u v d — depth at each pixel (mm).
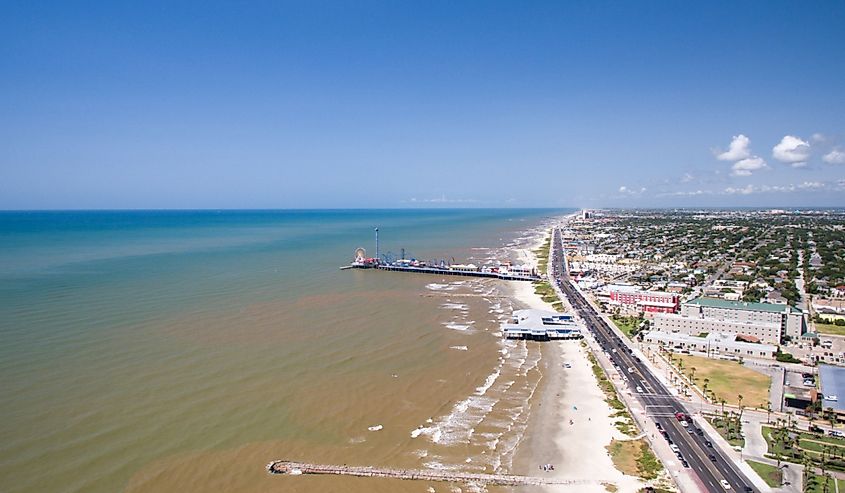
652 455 118188
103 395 136125
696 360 182500
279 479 106250
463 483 107500
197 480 103688
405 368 170250
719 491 103875
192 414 129375
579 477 109688
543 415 138875
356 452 117625
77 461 106625
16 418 121500
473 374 168000
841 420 132000
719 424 132125
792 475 108938
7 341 174125
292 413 133750
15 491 96312
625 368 174750
